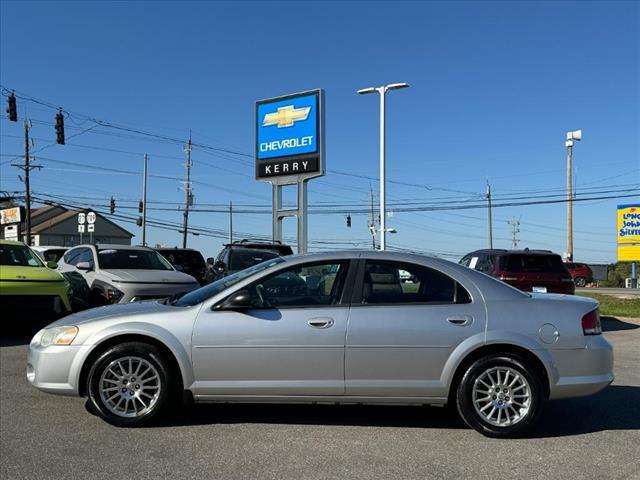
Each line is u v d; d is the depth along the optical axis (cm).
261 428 542
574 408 630
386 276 545
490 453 485
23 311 978
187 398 529
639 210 2683
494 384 526
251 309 535
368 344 522
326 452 481
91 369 529
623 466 459
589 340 533
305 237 2473
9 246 1109
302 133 2464
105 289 1091
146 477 424
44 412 579
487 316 528
